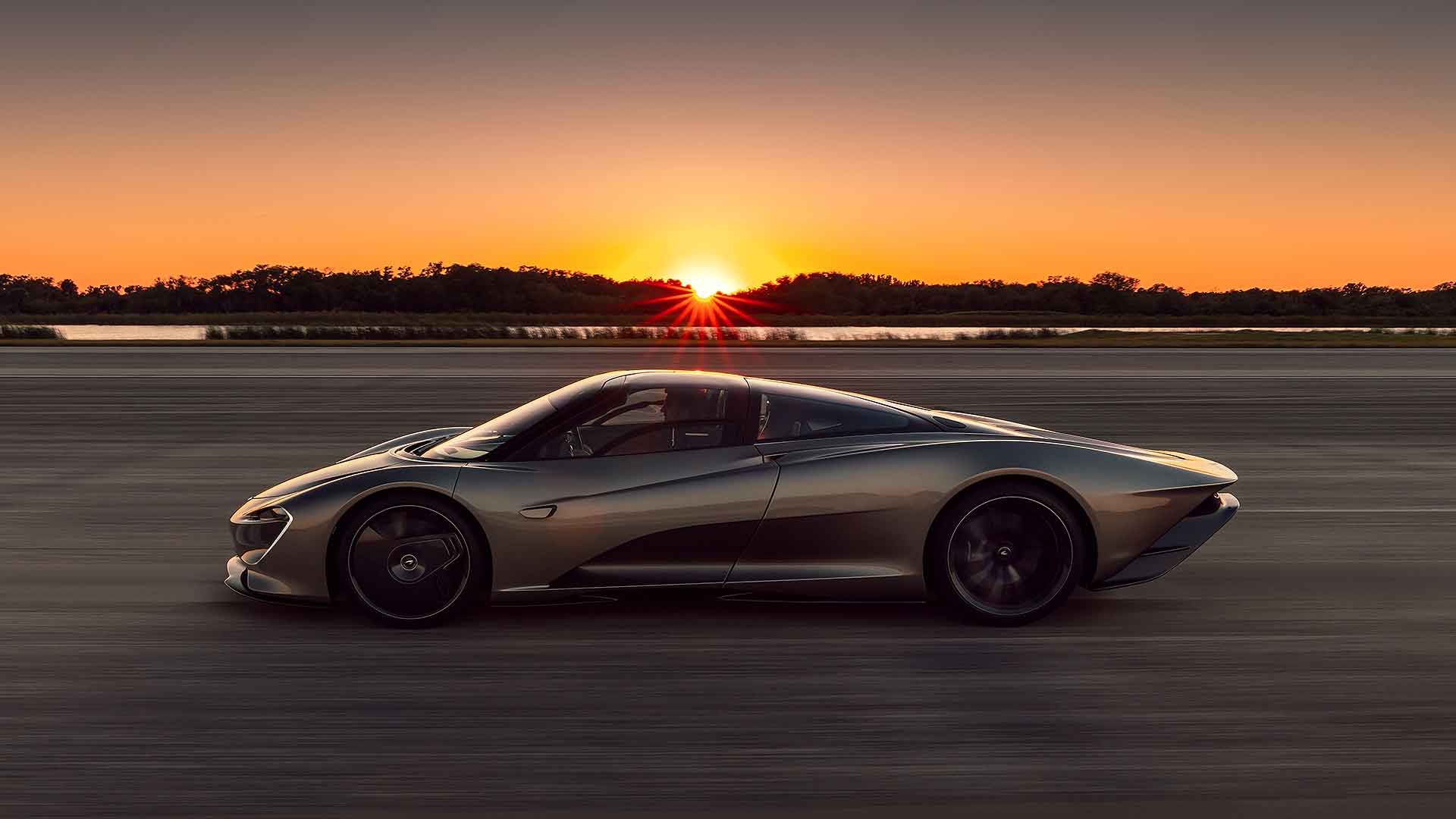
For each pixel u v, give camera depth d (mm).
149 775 3107
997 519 4637
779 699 3752
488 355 30266
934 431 4832
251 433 12188
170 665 4109
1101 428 12984
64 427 12758
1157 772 3156
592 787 3039
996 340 42594
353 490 4516
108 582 5457
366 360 27375
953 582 4617
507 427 4848
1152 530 4660
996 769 3172
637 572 4590
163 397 16781
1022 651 4316
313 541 4512
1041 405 15719
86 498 8070
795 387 4934
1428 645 4441
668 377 4891
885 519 4590
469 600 4570
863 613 4879
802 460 4613
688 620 4758
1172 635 4555
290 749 3297
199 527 6957
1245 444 11500
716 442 4668
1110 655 4273
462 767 3166
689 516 4535
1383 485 8828
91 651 4297
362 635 4492
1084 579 4703
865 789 3031
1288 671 4086
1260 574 5715
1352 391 18359
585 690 3840
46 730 3449
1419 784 3076
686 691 3834
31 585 5395
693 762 3211
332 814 2867
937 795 2998
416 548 4539
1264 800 2971
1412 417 14273
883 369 24031
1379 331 58281
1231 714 3625
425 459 4727
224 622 4715
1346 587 5438
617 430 4664
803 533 4590
